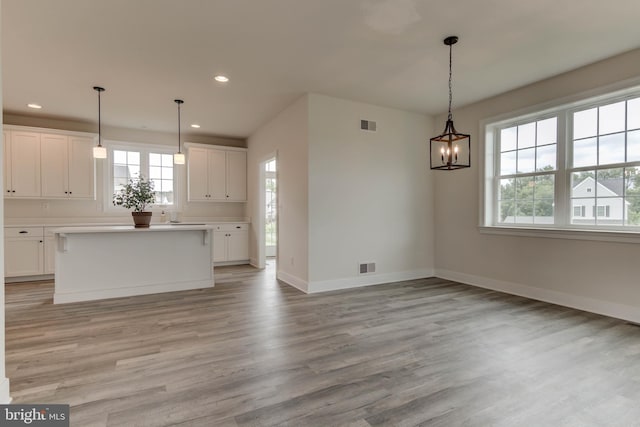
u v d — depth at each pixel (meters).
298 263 4.57
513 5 2.48
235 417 1.75
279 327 3.06
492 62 3.44
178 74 3.69
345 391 2.00
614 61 3.29
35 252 5.02
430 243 5.39
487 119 4.55
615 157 3.41
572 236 3.63
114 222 5.90
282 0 2.42
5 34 2.84
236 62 3.42
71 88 4.08
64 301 3.86
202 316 3.38
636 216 3.27
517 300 3.96
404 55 3.28
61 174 5.34
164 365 2.33
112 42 3.00
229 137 6.79
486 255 4.60
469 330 2.98
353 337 2.82
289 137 4.80
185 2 2.44
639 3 2.45
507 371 2.24
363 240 4.75
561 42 3.02
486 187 4.59
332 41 3.01
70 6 2.46
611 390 2.01
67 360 2.40
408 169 5.14
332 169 4.48
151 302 3.90
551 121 3.95
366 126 4.73
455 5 2.48
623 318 3.25
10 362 2.36
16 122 5.18
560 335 2.85
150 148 6.20
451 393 1.98
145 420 1.73
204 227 4.48
